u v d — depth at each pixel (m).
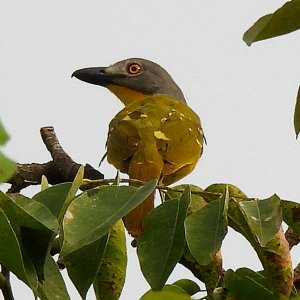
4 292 5.19
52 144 9.70
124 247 5.48
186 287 6.44
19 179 9.34
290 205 5.90
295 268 6.71
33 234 5.05
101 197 4.99
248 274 6.00
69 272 5.12
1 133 3.78
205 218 5.10
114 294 5.45
